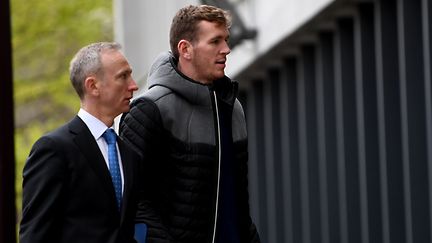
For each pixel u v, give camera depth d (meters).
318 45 13.06
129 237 5.45
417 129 10.32
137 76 24.28
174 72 5.84
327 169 12.98
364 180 11.59
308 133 13.74
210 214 5.82
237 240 5.91
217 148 5.84
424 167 10.34
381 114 10.95
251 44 14.54
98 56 5.45
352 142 12.27
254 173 16.69
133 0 24.36
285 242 15.38
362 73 11.52
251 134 16.80
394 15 10.92
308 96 13.69
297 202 14.66
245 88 16.91
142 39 23.59
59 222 5.36
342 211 12.45
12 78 9.85
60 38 30.64
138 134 5.76
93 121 5.47
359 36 11.51
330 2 11.12
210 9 5.84
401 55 10.41
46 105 32.62
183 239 5.80
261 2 13.98
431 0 9.77
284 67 14.49
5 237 9.80
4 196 9.80
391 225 10.97
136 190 5.51
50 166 5.32
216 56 5.82
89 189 5.36
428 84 9.78
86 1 30.08
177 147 5.80
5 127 9.81
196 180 5.81
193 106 5.84
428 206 10.35
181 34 5.85
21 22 29.62
